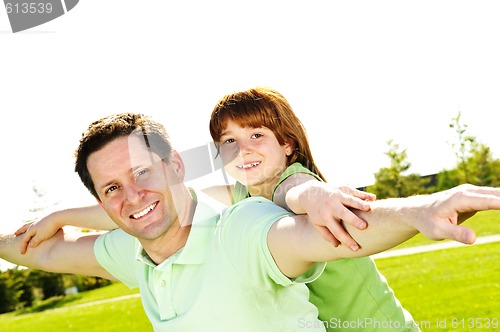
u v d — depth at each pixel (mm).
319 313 2477
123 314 14469
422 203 1156
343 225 1318
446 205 1086
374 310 2484
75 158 1867
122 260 2176
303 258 1453
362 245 1292
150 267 1878
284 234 1479
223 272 1646
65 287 19781
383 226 1231
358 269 2443
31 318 16938
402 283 11234
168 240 1805
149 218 1783
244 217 1640
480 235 14875
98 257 2230
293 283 1574
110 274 2264
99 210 2355
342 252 1349
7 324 16625
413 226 1157
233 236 1632
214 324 1659
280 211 1617
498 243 13734
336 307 2469
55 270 2402
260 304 1651
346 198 1312
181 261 1711
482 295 9180
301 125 2818
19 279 19375
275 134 2656
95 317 14742
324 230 1349
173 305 1734
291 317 1706
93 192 1887
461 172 18906
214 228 1757
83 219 2377
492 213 17391
